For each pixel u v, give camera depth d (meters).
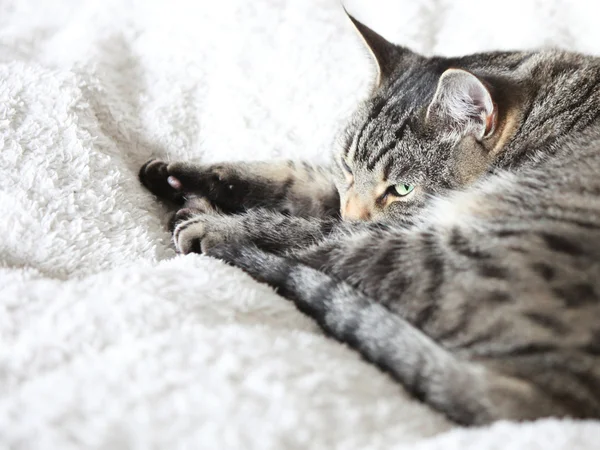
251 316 0.56
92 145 0.69
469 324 0.52
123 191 0.68
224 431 0.45
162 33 0.82
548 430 0.46
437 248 0.56
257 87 0.79
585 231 0.54
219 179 0.72
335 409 0.47
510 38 0.83
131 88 0.79
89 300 0.54
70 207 0.64
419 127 0.65
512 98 0.64
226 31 0.81
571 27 0.83
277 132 0.77
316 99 0.79
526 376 0.49
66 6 0.89
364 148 0.67
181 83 0.79
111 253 0.63
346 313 0.55
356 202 0.67
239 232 0.66
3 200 0.63
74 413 0.46
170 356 0.49
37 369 0.50
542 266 0.52
